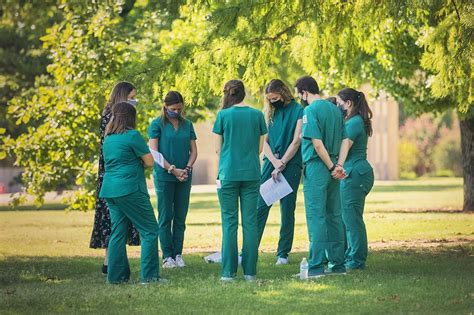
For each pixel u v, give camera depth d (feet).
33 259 75.56
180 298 49.62
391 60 113.09
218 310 46.14
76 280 58.80
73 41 104.17
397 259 67.82
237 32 72.23
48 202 190.39
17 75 172.96
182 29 116.37
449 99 118.42
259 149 56.54
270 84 64.85
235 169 55.52
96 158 103.60
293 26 71.87
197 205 161.27
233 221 56.34
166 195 65.51
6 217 139.74
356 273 58.70
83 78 103.19
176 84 73.67
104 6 108.47
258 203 65.31
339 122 57.16
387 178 289.74
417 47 110.83
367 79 122.93
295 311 45.65
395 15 65.72
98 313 45.80
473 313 44.21
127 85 59.00
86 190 104.58
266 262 67.72
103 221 59.11
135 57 105.29
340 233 57.93
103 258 75.92
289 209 65.92
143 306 47.52
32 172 104.58
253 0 71.61
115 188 54.60
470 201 132.77
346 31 73.26
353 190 60.54
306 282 54.44
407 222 111.86
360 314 44.60
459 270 60.70
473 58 64.18
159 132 66.49
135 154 54.75
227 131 55.67
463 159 133.39
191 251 81.46
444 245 80.94
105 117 58.65
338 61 79.77
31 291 53.21
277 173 62.80
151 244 55.67
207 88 73.36
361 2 66.69
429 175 315.37
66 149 102.68
